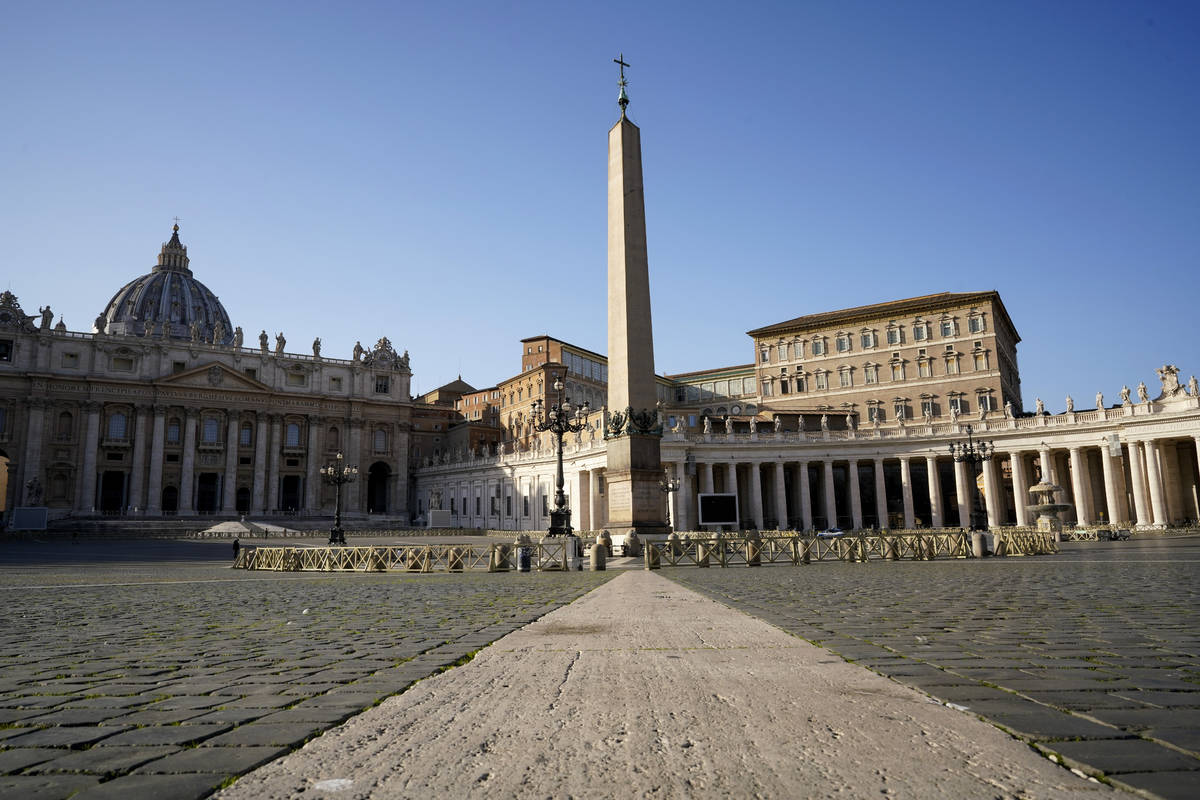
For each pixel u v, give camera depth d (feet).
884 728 14.33
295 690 18.40
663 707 16.34
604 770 12.20
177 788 11.36
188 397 320.09
